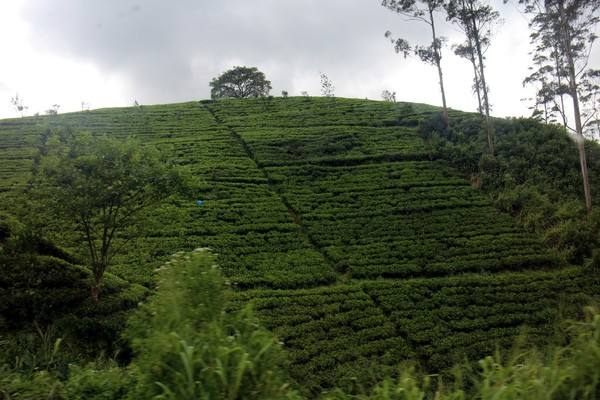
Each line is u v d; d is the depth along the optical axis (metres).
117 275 23.27
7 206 27.83
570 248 27.02
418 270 25.95
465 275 25.67
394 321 21.12
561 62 36.19
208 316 6.05
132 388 5.85
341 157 42.06
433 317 21.30
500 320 20.94
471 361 18.12
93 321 17.25
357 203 34.22
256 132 49.47
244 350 5.27
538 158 37.03
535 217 30.38
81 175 19.03
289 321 20.17
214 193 34.94
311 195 35.59
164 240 27.67
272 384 5.20
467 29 43.06
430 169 39.62
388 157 42.06
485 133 42.88
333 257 27.25
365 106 59.56
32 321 17.47
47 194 18.92
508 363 5.61
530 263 26.61
